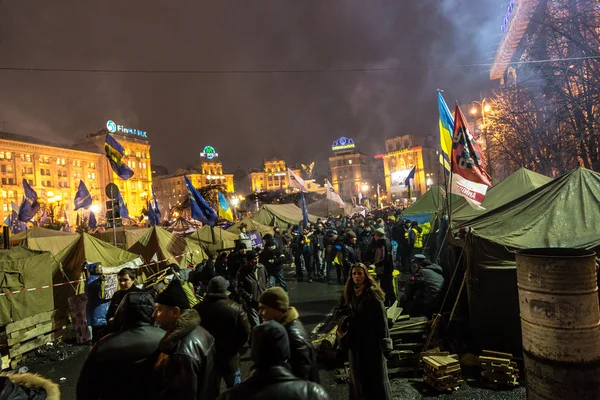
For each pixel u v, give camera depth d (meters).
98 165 86.94
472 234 5.87
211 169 123.50
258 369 1.90
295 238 14.57
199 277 8.59
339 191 115.88
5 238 9.40
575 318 3.45
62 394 5.52
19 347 6.95
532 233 5.86
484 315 5.70
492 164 25.67
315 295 10.78
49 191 71.94
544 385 3.56
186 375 2.37
